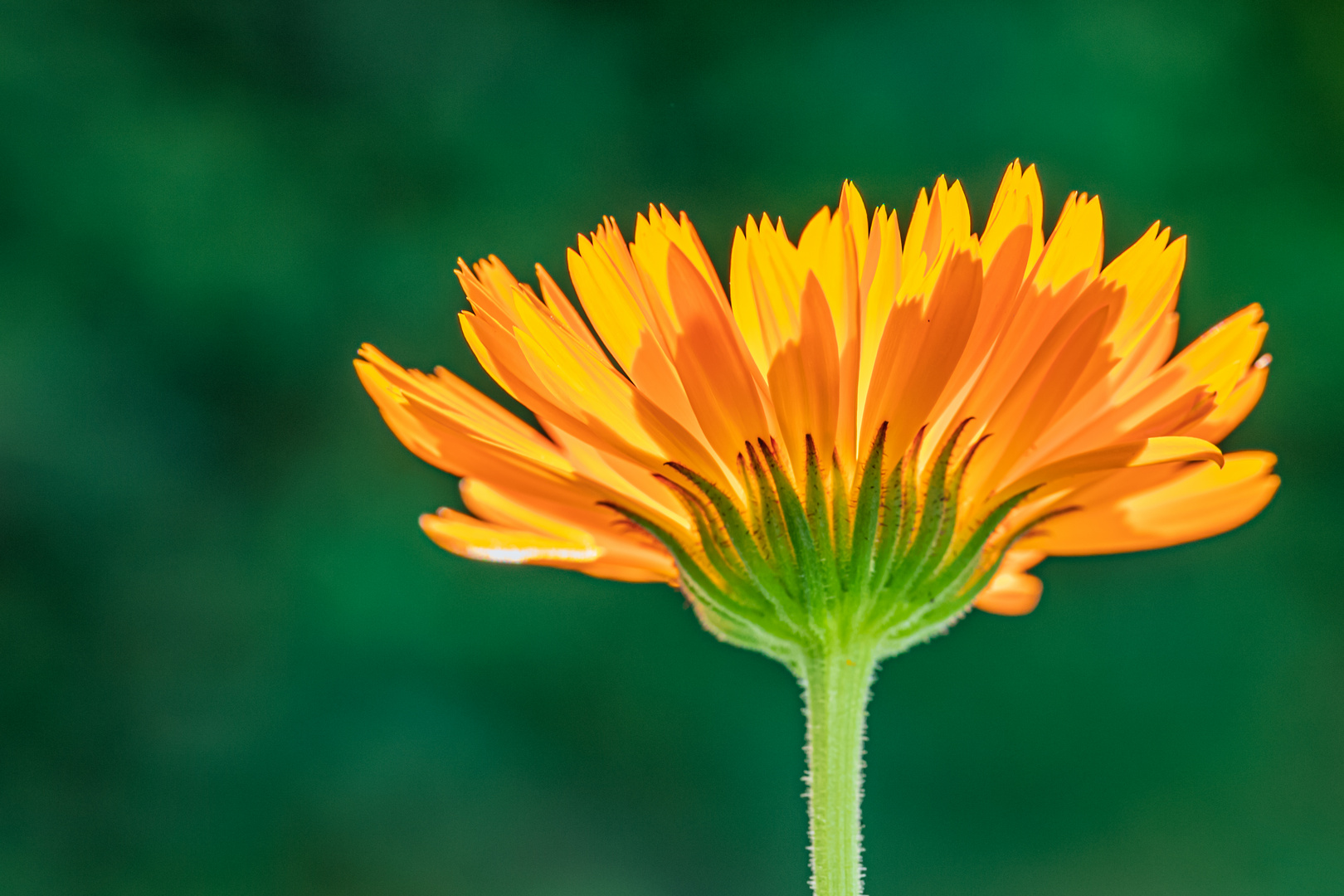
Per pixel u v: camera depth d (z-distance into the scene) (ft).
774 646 0.97
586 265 0.95
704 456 0.96
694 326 0.95
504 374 0.95
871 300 0.97
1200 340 0.97
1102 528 0.99
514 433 0.98
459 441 0.98
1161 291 0.96
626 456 0.96
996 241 0.96
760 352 0.96
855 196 0.97
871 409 0.96
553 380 0.95
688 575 0.97
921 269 0.95
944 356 0.95
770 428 0.96
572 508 0.98
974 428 0.97
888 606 0.97
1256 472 0.98
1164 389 0.97
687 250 0.96
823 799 0.97
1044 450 0.97
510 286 0.97
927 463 0.97
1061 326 0.95
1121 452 0.94
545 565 0.99
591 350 0.96
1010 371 0.96
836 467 0.96
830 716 0.97
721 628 0.97
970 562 0.97
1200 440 0.93
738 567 0.97
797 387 0.95
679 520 0.98
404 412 0.97
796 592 0.97
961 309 0.95
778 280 0.95
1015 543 0.98
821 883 0.97
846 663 0.97
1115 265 0.96
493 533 0.99
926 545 0.97
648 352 0.96
